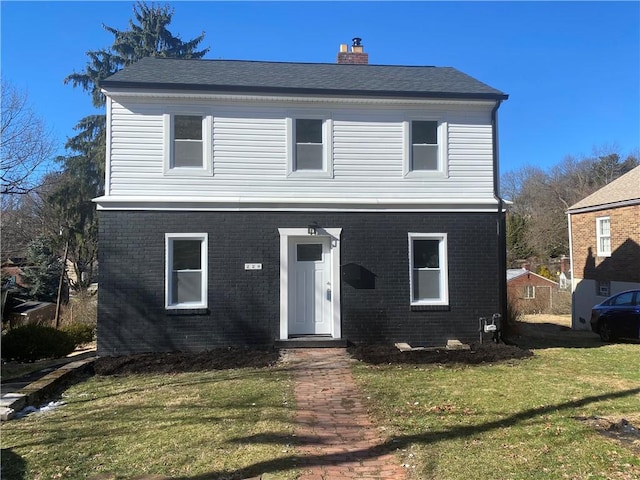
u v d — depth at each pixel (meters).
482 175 11.37
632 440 5.11
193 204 10.48
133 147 10.47
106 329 10.17
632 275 19.53
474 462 4.57
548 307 28.88
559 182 54.59
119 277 10.25
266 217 10.70
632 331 13.42
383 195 11.09
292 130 10.91
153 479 4.32
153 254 10.36
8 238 30.39
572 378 8.03
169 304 10.34
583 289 22.94
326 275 11.03
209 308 10.45
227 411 6.34
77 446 5.19
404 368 8.80
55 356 11.09
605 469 4.38
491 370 8.66
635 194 19.41
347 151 11.06
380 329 10.84
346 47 15.05
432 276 11.16
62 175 30.67
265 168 10.81
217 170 10.67
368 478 4.29
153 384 7.98
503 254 11.34
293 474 4.35
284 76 12.15
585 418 5.87
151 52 35.22
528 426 5.57
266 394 7.14
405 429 5.54
